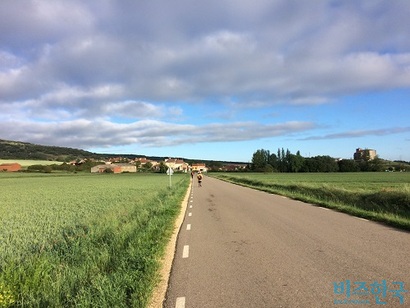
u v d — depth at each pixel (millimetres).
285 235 9641
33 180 73750
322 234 9578
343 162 148125
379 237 9008
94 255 6926
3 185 53469
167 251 8219
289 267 6484
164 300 5086
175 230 11320
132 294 4957
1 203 23422
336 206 15836
